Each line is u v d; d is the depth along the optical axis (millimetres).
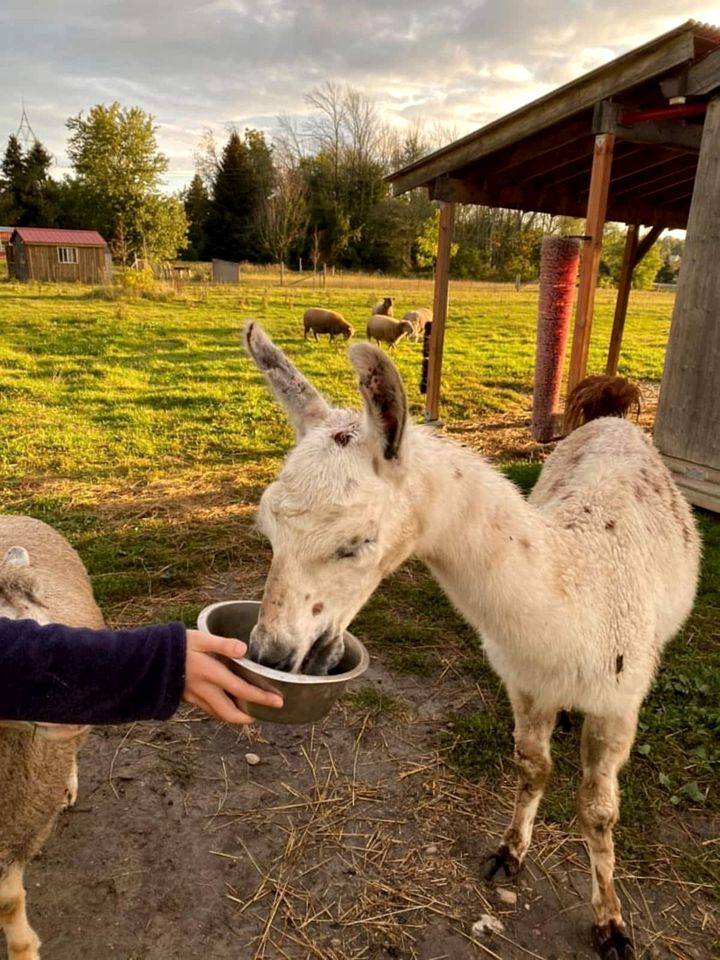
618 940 2688
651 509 3213
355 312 25078
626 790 3408
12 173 61094
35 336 16641
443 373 14094
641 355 17422
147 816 3250
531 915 2846
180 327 19078
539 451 9008
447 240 9703
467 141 8602
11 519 3361
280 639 2021
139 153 54938
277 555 2086
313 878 2973
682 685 4176
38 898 2820
